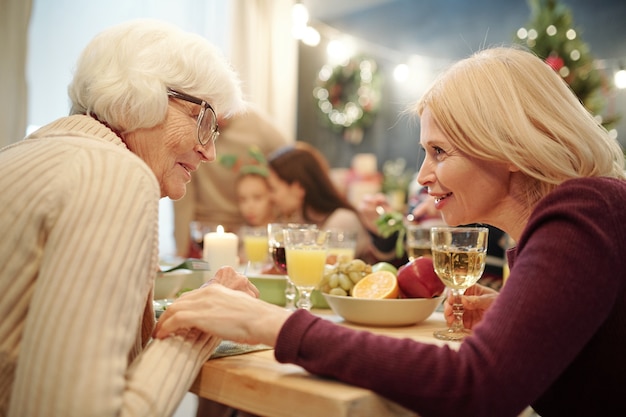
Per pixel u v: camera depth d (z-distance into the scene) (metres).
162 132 1.01
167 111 1.00
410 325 1.33
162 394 0.77
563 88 0.97
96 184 0.79
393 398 0.73
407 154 5.33
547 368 0.71
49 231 0.78
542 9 3.54
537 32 3.44
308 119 5.71
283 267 1.54
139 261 0.77
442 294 1.37
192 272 1.45
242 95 1.19
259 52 4.85
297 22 3.94
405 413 0.77
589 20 4.57
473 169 0.99
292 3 5.07
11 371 0.79
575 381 0.87
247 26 4.71
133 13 4.02
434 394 0.71
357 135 5.57
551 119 0.93
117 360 0.71
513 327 0.72
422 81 5.35
